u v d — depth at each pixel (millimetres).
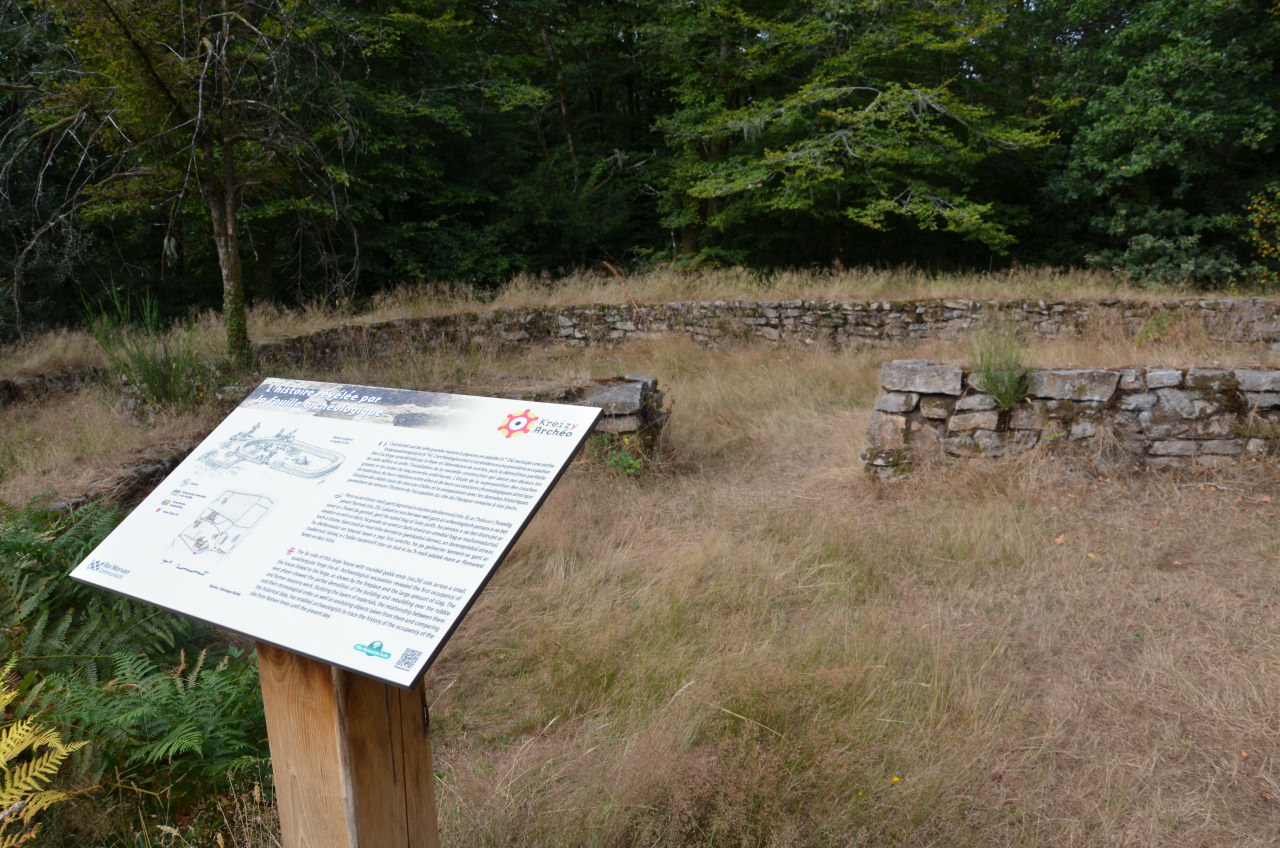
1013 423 5488
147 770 2527
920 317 10070
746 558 4297
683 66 15055
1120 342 8180
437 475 1805
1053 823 2453
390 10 13047
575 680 3195
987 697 3039
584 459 5828
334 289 10633
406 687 1422
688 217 15586
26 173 10438
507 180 15773
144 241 12680
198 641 3463
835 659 3238
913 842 2350
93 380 8766
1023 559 4273
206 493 1972
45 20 8172
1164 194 14383
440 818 2420
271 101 7406
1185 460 5285
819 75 13898
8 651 2807
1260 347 7746
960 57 14641
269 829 2264
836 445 6535
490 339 10945
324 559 1715
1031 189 16156
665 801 2482
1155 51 12984
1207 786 2590
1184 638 3469
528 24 16859
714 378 8602
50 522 3795
